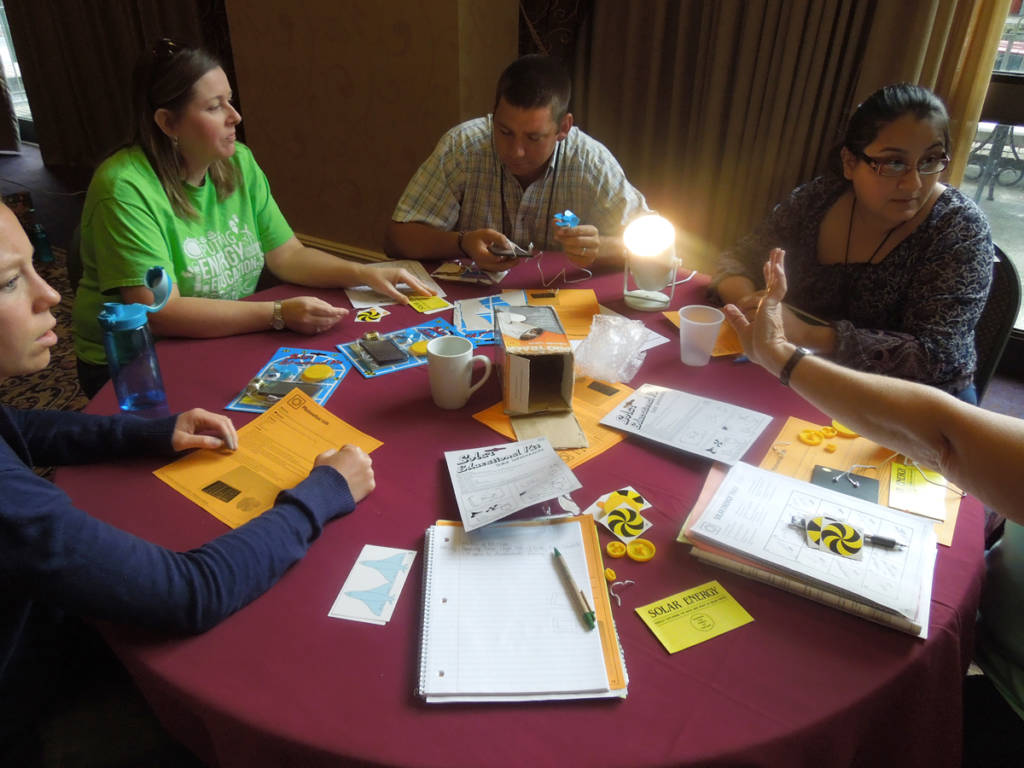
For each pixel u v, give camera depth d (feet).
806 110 7.77
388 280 5.48
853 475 3.48
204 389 4.16
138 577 2.51
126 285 4.88
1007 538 3.74
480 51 9.33
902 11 6.98
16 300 2.77
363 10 9.66
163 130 5.10
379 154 10.63
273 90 11.28
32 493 2.50
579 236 5.69
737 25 7.93
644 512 3.21
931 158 4.46
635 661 2.51
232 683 2.41
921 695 2.63
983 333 5.32
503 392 3.99
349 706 2.34
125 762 3.06
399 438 3.72
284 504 3.04
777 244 5.69
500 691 2.37
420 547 3.00
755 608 2.74
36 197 15.52
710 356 4.59
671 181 9.23
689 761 2.18
